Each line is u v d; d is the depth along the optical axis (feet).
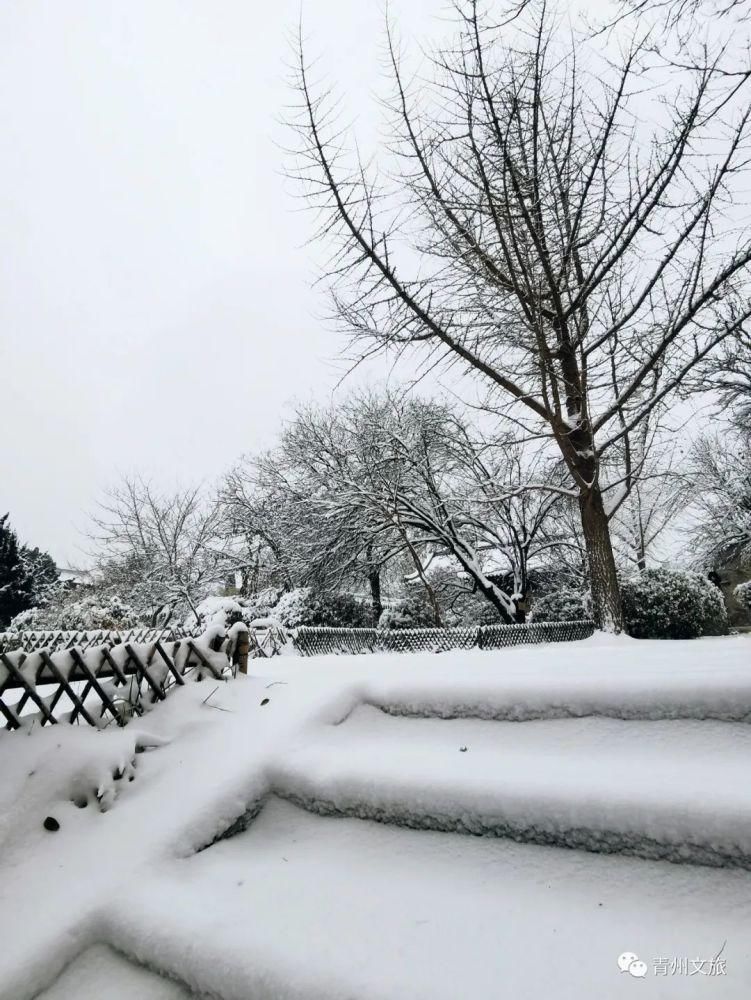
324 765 7.80
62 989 5.56
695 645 19.40
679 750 7.34
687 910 5.50
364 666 14.49
